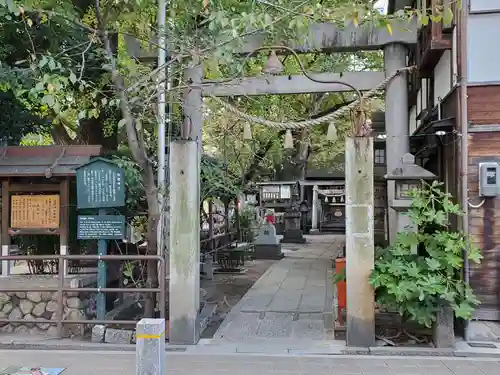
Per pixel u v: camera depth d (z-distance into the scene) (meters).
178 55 6.17
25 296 7.02
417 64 10.61
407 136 9.07
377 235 10.93
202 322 7.14
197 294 6.65
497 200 7.33
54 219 7.35
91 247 8.09
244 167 14.25
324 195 29.12
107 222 6.82
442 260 6.16
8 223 7.41
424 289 5.82
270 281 11.45
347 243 6.31
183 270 6.49
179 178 6.54
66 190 7.39
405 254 6.25
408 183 7.40
